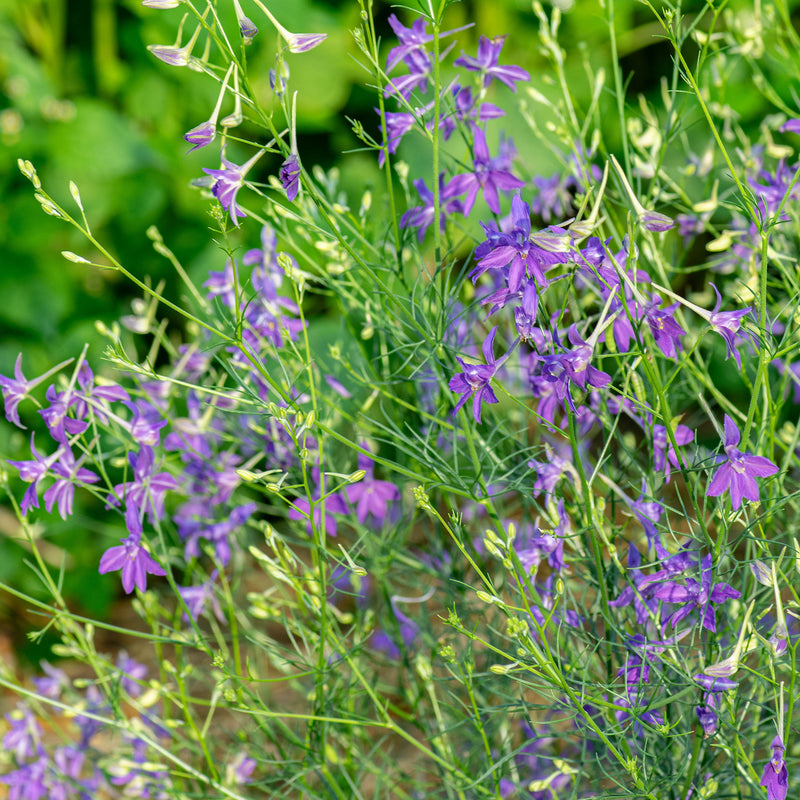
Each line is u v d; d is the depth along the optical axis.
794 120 1.72
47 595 2.22
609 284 1.64
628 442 1.77
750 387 1.69
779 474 1.69
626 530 1.78
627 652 1.69
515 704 1.71
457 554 1.78
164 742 1.85
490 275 1.83
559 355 1.63
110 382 1.72
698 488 1.70
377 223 1.79
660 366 1.75
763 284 1.65
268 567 1.71
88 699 1.82
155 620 1.79
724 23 2.13
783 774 1.63
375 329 1.77
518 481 1.70
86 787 1.81
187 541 1.80
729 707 1.66
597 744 1.74
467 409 1.73
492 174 1.71
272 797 1.76
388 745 1.87
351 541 1.90
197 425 1.78
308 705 1.87
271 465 1.77
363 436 1.72
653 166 1.77
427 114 1.73
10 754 1.81
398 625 1.78
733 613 1.69
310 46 1.65
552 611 1.67
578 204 1.72
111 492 1.71
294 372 1.77
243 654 1.93
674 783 1.69
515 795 1.77
